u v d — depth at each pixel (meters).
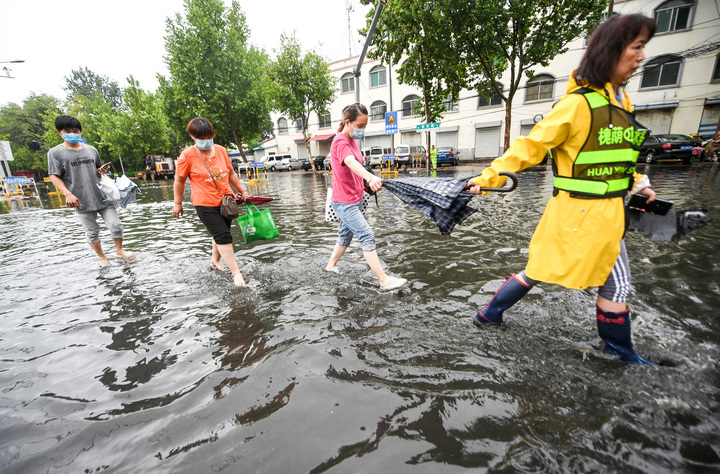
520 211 6.31
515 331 2.15
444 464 1.25
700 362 1.77
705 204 6.05
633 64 1.53
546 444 1.31
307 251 4.39
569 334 2.11
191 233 6.12
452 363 1.85
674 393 1.55
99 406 1.68
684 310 2.32
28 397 1.78
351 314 2.50
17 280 3.72
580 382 1.65
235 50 22.45
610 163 1.61
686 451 1.25
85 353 2.18
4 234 7.00
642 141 1.64
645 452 1.25
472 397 1.58
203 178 3.22
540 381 1.67
